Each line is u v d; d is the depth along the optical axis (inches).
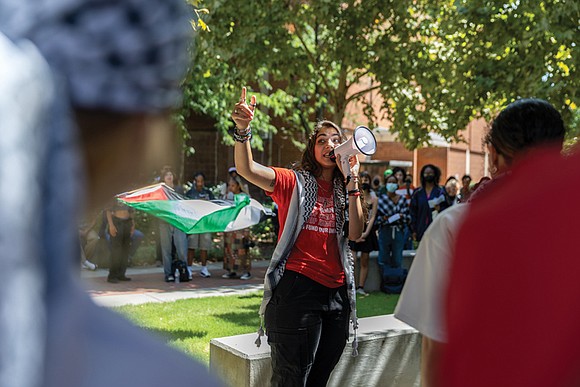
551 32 384.5
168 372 20.7
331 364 137.0
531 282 44.8
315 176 134.4
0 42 15.1
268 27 524.1
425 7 569.6
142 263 498.0
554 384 43.8
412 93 613.0
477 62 464.1
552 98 399.2
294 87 609.9
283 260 131.3
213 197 463.2
